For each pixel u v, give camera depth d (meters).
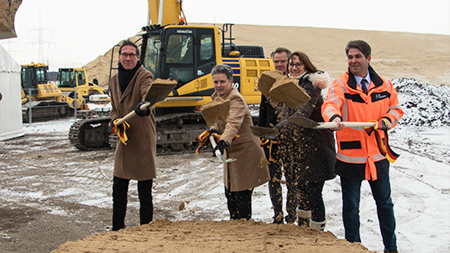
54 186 6.51
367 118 3.32
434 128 12.61
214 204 5.51
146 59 9.55
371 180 3.38
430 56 57.47
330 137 3.53
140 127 3.71
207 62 9.15
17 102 12.60
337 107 3.28
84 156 9.27
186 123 9.73
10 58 12.16
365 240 4.06
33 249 3.97
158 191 6.14
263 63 10.05
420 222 4.60
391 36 66.56
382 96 3.37
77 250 2.10
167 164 8.12
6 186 6.49
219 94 3.58
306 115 3.38
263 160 3.49
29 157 9.14
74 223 4.76
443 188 6.03
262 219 4.77
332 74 45.41
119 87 3.80
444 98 14.46
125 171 3.72
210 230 2.62
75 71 23.30
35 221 4.81
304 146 3.47
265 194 5.87
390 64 52.19
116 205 3.82
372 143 3.29
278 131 3.33
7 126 12.12
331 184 6.32
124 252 2.07
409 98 14.26
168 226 2.77
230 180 3.61
